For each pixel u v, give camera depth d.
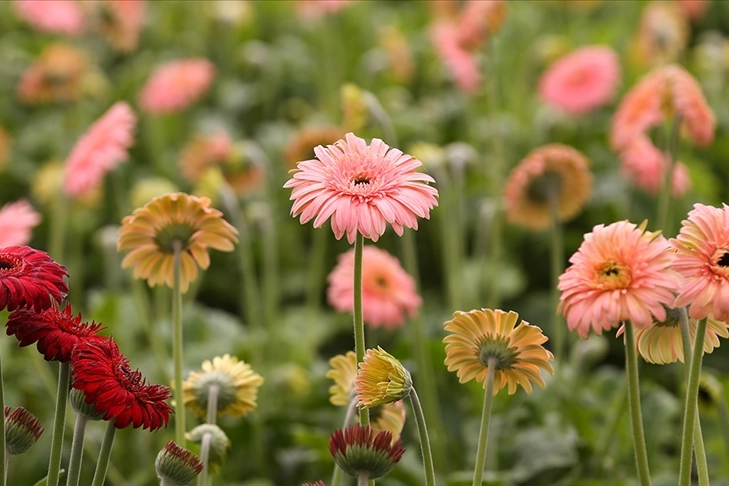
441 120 9.27
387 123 5.68
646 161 6.52
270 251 6.55
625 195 8.00
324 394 5.54
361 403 2.62
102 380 2.40
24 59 10.74
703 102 5.01
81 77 8.99
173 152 9.52
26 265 2.46
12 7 11.91
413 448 5.06
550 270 8.01
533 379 2.74
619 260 2.50
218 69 10.66
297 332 7.48
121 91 9.88
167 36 11.40
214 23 10.52
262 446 5.31
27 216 4.70
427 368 5.57
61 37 11.16
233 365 3.44
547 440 5.13
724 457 5.12
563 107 7.84
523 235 7.97
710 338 2.89
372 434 2.53
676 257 2.48
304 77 10.50
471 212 8.18
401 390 2.57
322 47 10.29
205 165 7.23
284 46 10.92
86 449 4.97
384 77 10.27
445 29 8.18
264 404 5.74
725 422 4.22
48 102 9.77
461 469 5.34
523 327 2.66
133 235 3.28
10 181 9.20
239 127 10.05
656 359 2.88
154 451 5.30
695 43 11.73
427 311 7.52
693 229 2.49
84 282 8.32
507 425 5.37
